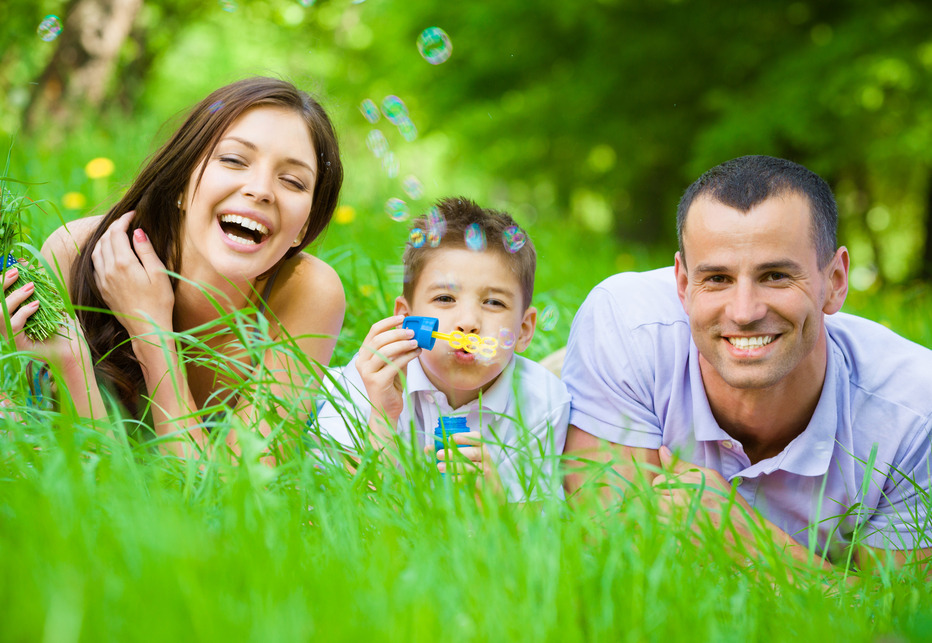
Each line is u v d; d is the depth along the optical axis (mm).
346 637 1265
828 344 2410
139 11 9891
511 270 2660
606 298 2662
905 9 10000
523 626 1376
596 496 1944
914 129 9672
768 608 1652
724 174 2217
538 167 13758
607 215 18781
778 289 2158
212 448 1988
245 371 2197
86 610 1211
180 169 2531
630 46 11625
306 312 2771
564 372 2803
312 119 2631
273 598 1335
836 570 2143
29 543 1368
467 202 2760
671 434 2551
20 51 10367
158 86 15305
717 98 11008
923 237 12352
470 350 2539
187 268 2629
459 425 2479
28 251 2465
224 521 1611
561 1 11695
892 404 2418
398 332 2484
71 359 2385
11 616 1190
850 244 14625
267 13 14383
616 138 12289
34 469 1739
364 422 2488
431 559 1514
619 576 1569
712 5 11289
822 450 2383
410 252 2727
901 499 2420
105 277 2539
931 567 2047
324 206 2773
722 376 2254
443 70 13312
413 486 1910
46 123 8172
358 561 1552
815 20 11039
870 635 1561
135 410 2686
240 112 2504
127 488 1659
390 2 13773
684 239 2287
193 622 1231
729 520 1848
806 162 10555
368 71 14203
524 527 1712
